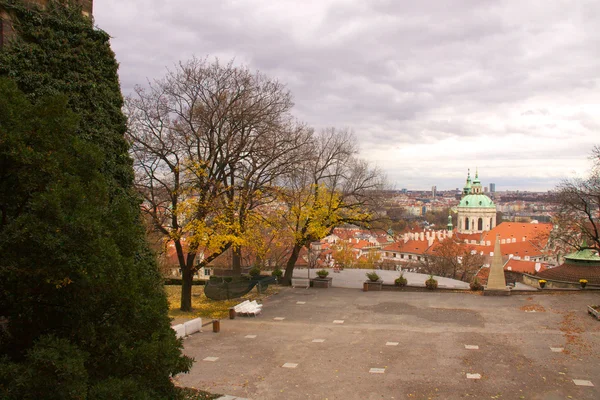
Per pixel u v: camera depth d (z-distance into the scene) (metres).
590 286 32.97
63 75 14.14
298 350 18.53
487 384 14.53
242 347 19.09
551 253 61.34
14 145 8.24
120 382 8.50
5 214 8.69
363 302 28.61
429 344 18.95
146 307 9.99
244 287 30.25
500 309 25.72
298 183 34.56
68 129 9.28
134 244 10.37
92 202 9.39
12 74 13.03
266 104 27.47
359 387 14.51
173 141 24.83
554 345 18.42
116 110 15.58
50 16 14.24
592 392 13.81
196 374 15.86
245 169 28.69
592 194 35.78
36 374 7.48
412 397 13.68
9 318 9.46
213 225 24.98
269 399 13.70
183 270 26.75
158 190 25.78
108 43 15.88
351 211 36.09
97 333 9.36
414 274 45.12
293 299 29.94
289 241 37.56
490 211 170.75
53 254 8.11
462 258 72.06
